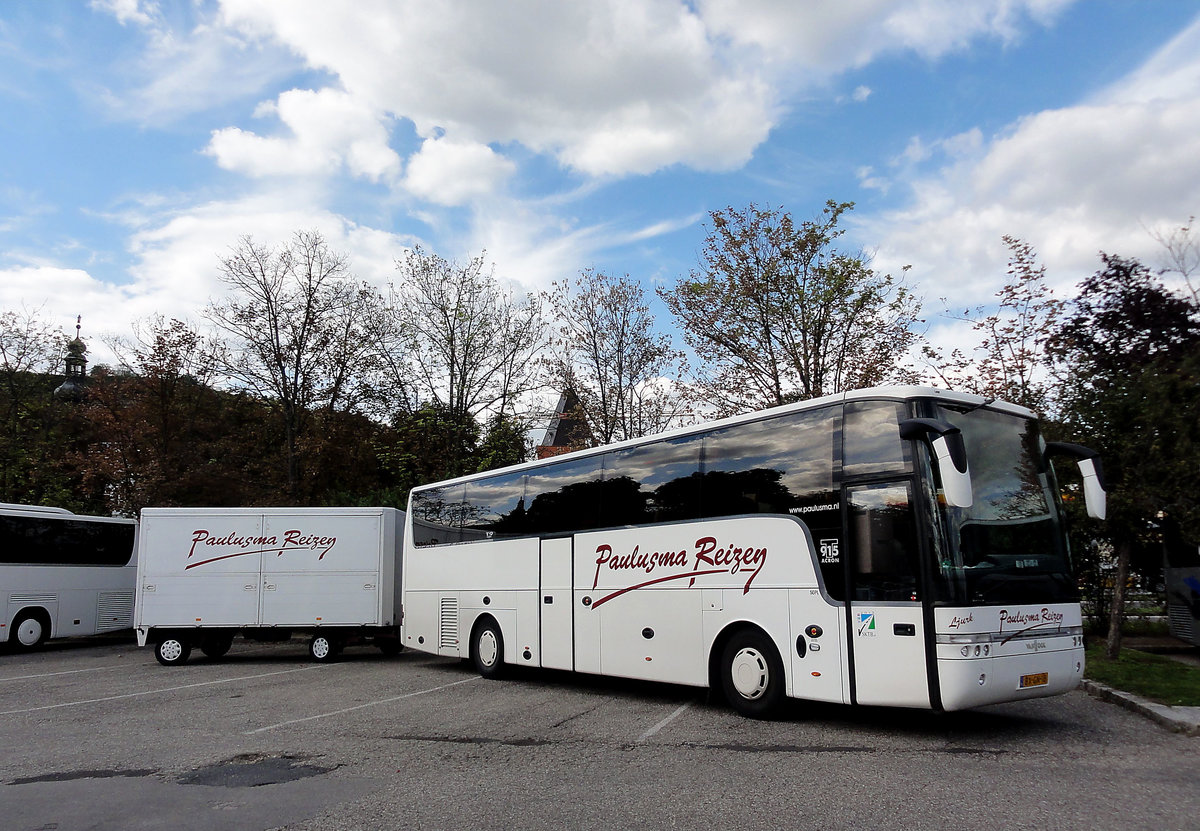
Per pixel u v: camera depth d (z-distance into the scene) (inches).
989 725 348.5
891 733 336.2
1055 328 677.3
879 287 823.7
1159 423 448.8
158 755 324.2
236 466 1125.1
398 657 745.0
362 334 1059.3
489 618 561.0
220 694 502.0
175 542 711.7
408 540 653.3
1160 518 486.0
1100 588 674.2
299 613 703.1
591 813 230.5
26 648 901.8
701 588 402.9
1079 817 215.2
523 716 399.9
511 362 1065.5
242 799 254.4
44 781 285.9
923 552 307.4
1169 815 215.5
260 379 1020.5
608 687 506.6
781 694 359.9
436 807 240.4
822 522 347.3
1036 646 315.9
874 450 332.2
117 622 941.8
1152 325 569.3
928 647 301.0
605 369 1032.8
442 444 1059.3
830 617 337.1
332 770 291.6
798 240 829.2
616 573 456.4
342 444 1087.6
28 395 1235.9
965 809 225.1
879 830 209.3
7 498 1178.0
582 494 490.3
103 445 1113.4
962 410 335.0
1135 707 366.3
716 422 411.8
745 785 258.1
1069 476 507.8
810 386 823.7
